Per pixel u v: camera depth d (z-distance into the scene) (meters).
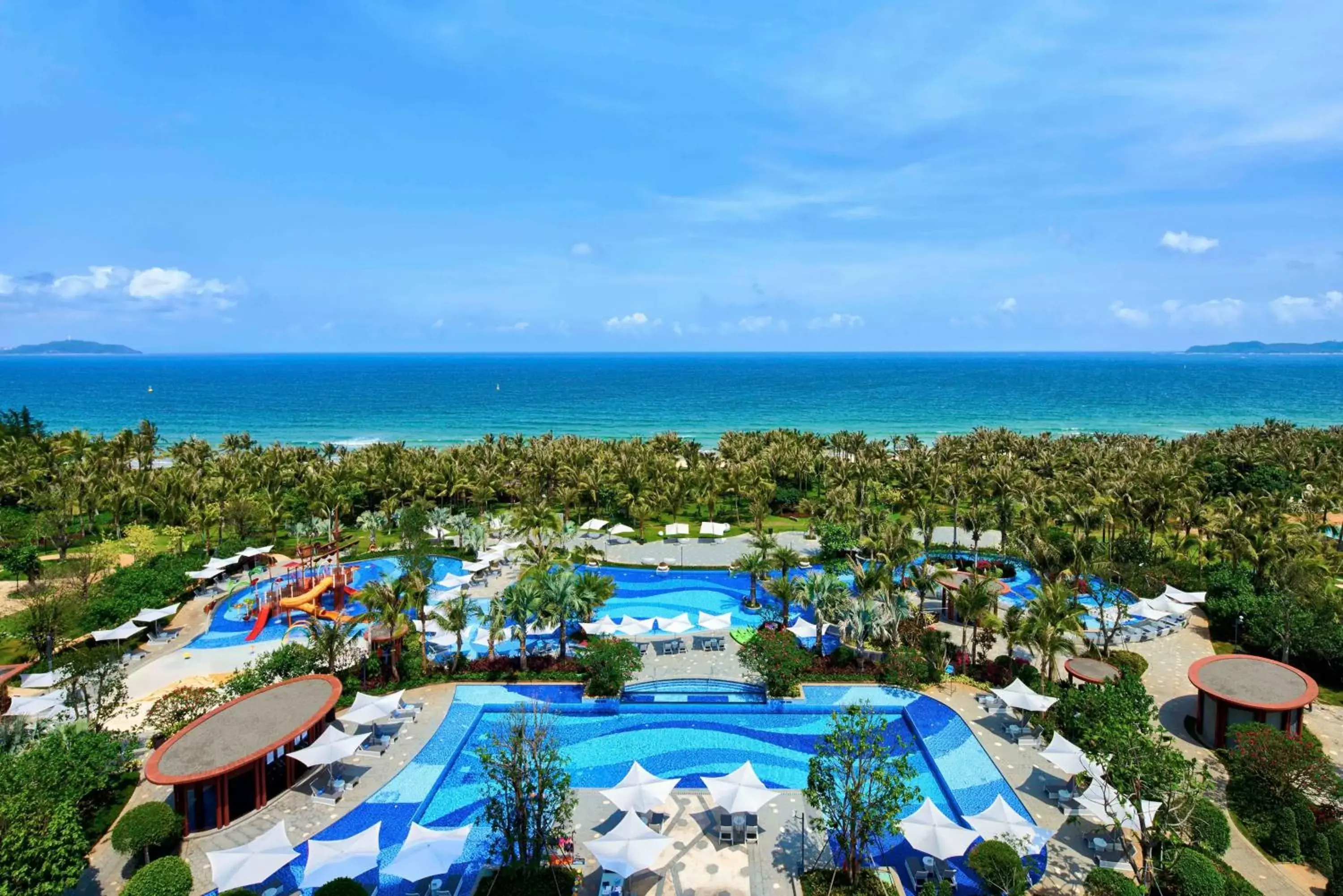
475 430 193.50
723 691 43.84
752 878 27.83
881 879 27.66
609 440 125.94
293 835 30.62
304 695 36.94
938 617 55.53
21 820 24.00
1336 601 47.09
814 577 49.00
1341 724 39.16
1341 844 27.34
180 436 181.38
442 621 44.72
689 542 78.25
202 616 55.72
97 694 38.59
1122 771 27.59
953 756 36.69
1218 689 36.88
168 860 25.62
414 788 34.12
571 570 49.22
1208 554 61.00
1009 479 81.88
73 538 75.19
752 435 121.38
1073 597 51.22
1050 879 27.80
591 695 42.47
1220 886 25.20
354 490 84.81
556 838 27.62
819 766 28.89
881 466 92.06
